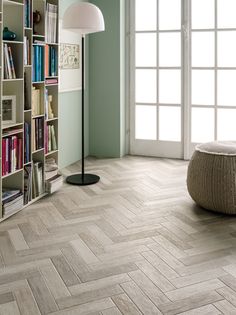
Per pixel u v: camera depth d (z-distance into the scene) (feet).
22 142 11.82
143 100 18.97
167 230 10.48
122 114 18.83
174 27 17.95
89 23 13.25
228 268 8.48
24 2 11.41
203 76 17.84
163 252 9.22
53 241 9.81
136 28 18.57
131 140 19.25
